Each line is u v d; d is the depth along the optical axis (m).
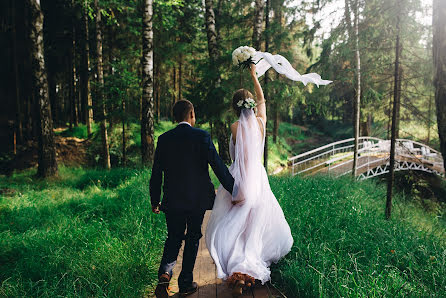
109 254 3.27
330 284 2.54
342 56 8.05
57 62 19.31
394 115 5.14
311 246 3.32
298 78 2.85
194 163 2.49
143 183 6.80
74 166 13.14
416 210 7.45
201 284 2.90
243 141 2.67
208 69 11.04
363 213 4.83
